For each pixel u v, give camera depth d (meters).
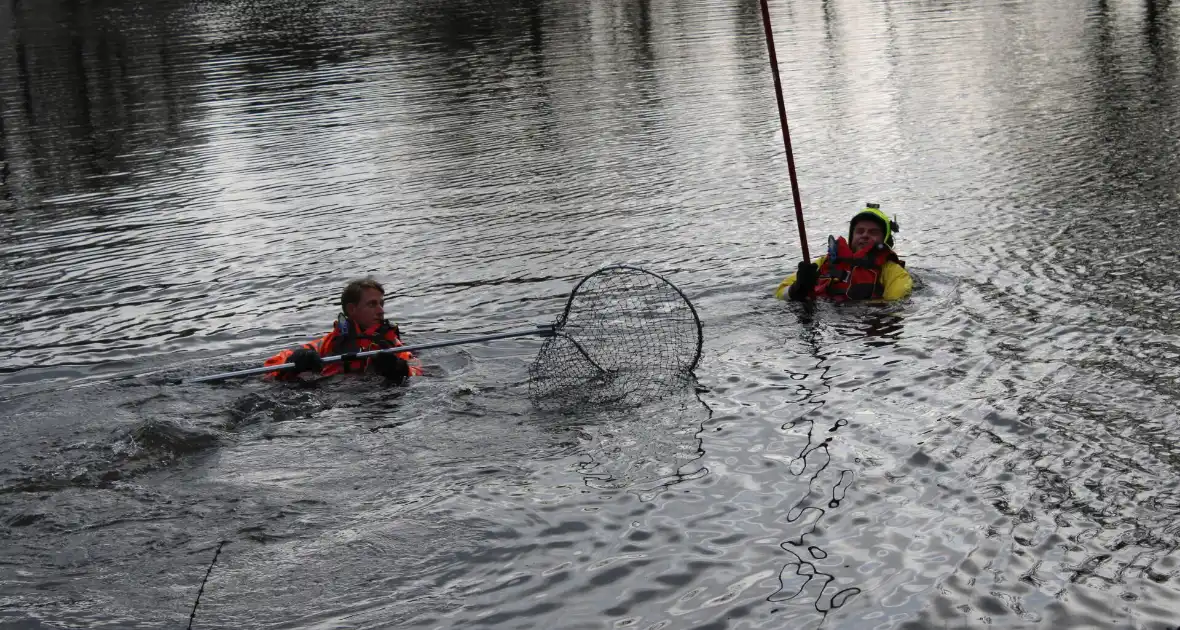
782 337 10.27
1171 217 13.90
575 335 10.40
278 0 61.56
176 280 13.58
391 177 19.55
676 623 5.72
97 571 6.38
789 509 6.88
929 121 22.56
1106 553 6.25
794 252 13.58
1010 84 26.48
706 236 14.59
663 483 7.29
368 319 9.97
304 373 9.76
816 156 19.78
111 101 30.30
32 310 12.45
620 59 34.81
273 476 7.64
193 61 38.38
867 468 7.39
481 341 9.65
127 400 9.16
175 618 5.88
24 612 5.94
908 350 9.71
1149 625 5.57
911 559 6.25
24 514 7.07
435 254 14.29
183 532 6.84
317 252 14.68
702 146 21.09
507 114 25.61
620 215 16.00
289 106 28.11
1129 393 8.49
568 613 5.84
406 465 7.77
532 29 44.66
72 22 54.31
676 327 10.67
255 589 6.16
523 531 6.70
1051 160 18.17
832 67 31.00
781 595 5.94
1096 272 11.77
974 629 5.60
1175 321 10.07
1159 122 20.72
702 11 49.09
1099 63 28.89
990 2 46.19
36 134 25.83
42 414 8.91
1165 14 38.34
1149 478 7.11
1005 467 7.35
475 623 5.78
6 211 18.27
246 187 19.36
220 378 9.55
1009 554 6.27
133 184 20.05
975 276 11.92
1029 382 8.82
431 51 38.53
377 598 6.04
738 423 8.26
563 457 7.80
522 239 14.83
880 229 11.62
